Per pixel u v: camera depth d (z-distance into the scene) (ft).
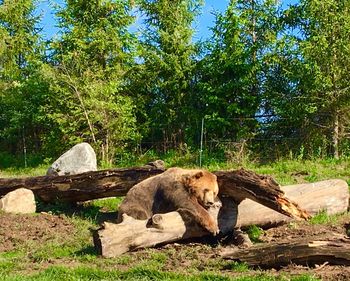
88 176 45.96
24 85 103.14
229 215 36.81
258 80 88.17
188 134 91.97
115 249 32.58
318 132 78.23
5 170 92.53
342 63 76.84
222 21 86.99
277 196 35.24
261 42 86.53
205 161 80.02
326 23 77.41
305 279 25.82
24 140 103.50
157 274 28.09
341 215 41.34
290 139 80.12
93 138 89.92
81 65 95.91
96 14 101.71
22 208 46.09
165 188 36.94
